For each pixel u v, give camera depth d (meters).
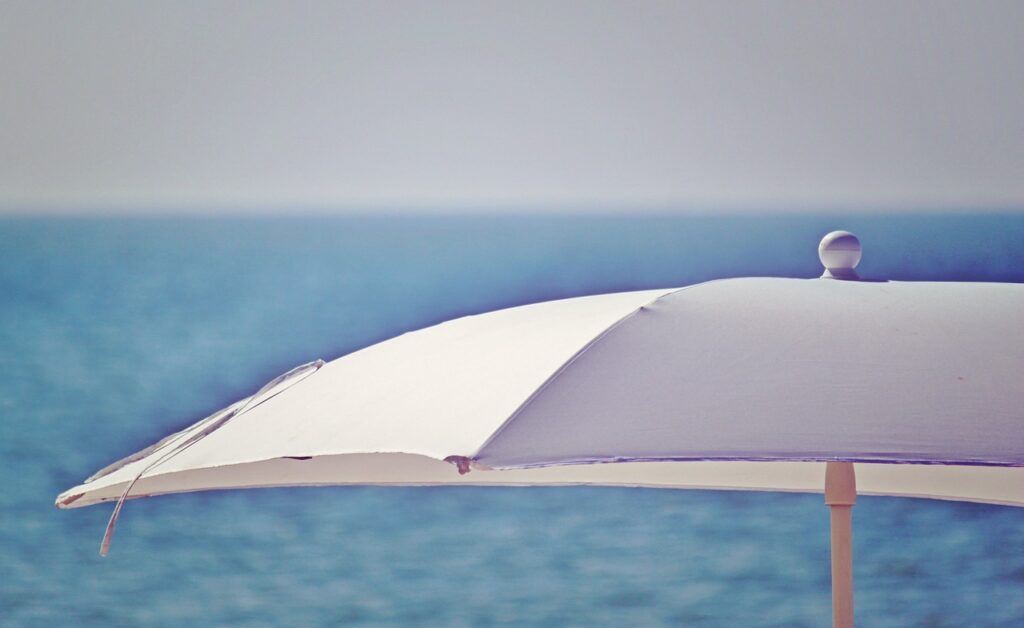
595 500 69.06
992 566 56.53
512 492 71.12
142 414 95.62
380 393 9.02
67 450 82.25
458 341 9.77
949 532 61.06
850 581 10.92
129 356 117.31
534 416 7.34
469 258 191.50
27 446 83.06
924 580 55.06
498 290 176.88
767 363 7.82
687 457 6.92
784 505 66.50
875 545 59.72
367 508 67.50
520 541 61.78
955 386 7.62
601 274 191.12
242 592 54.25
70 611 52.09
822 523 62.97
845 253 9.84
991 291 9.34
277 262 185.75
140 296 153.00
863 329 8.29
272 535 62.34
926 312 8.60
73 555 59.09
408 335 10.87
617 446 7.01
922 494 13.73
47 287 156.50
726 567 56.50
